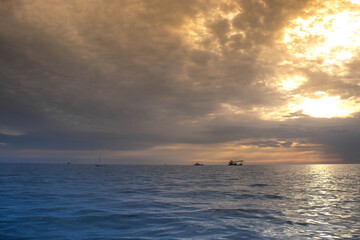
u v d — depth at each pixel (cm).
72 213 1362
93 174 6488
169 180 4459
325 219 1258
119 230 1021
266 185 3419
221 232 995
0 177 4469
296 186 3266
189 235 947
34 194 2191
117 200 1895
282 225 1123
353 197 2153
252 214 1373
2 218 1223
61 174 6053
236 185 3409
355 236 961
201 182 3984
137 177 5366
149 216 1302
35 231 994
